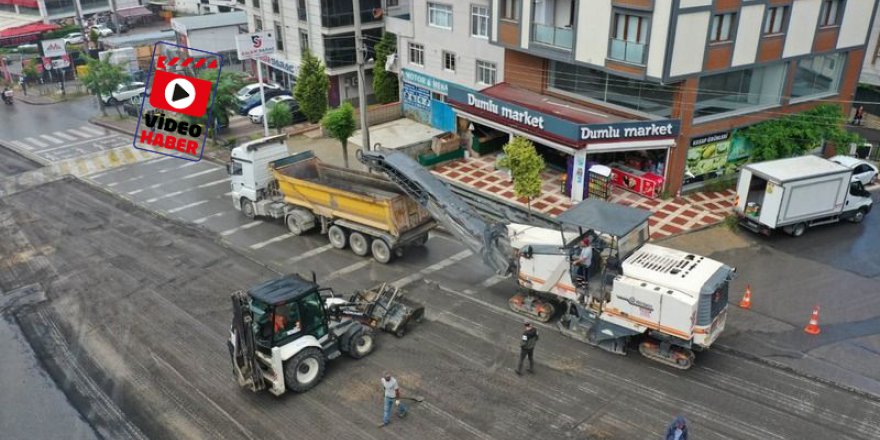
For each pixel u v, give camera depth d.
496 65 31.75
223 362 16.88
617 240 16.38
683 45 23.47
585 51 26.17
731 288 19.97
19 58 53.62
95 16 69.38
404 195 21.62
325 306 16.08
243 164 25.08
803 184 22.22
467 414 14.67
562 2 27.80
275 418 14.69
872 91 35.75
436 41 34.47
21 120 42.16
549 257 17.39
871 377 15.73
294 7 41.88
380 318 17.69
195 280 21.25
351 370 16.33
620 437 13.87
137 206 27.75
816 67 27.69
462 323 18.31
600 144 25.36
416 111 37.25
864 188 26.33
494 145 32.12
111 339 18.11
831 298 19.33
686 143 25.73
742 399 15.00
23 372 16.84
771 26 25.30
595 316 16.78
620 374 15.97
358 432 14.19
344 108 28.58
